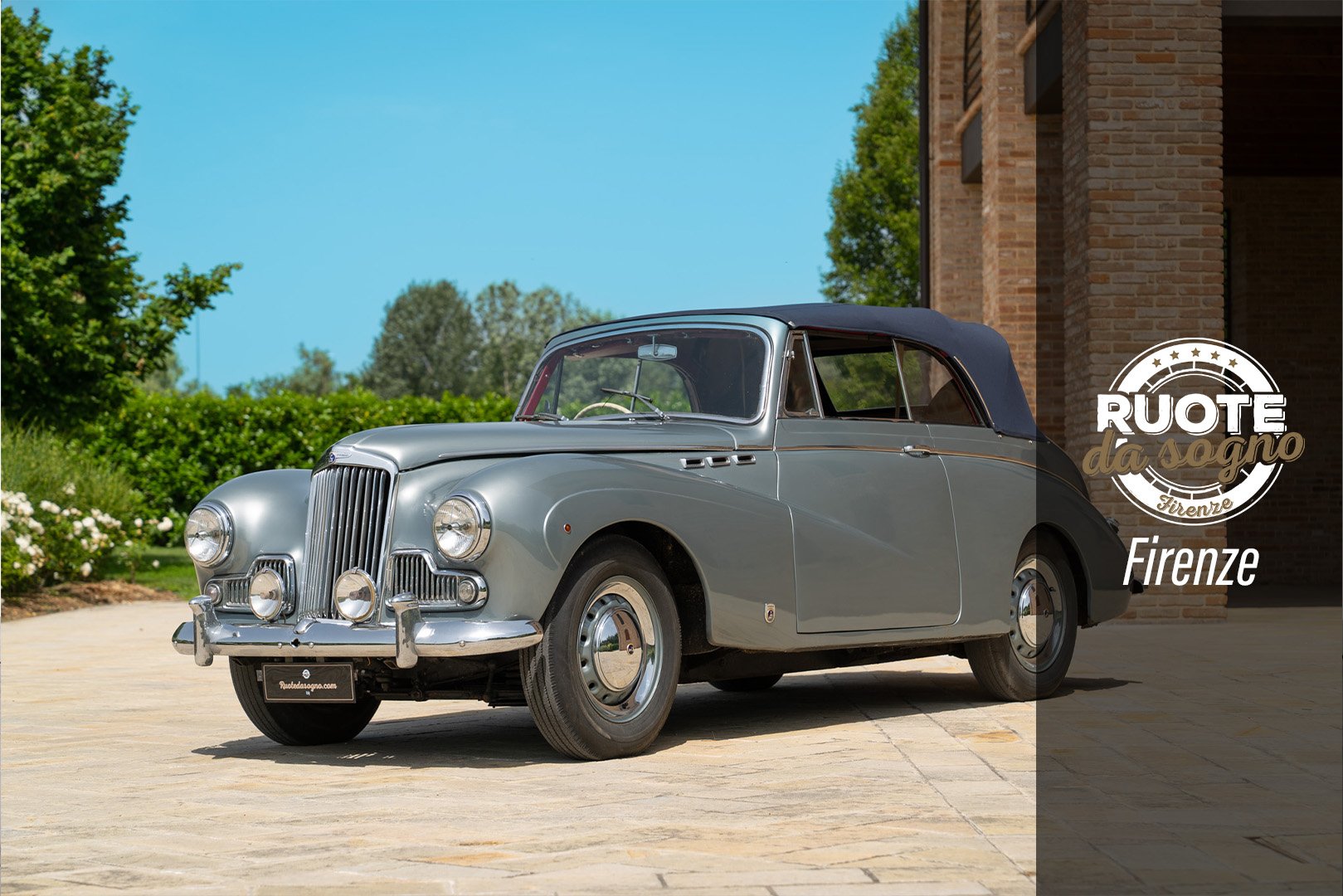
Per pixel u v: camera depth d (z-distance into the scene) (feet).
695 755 15.25
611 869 9.91
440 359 330.13
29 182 59.26
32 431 54.03
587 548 14.94
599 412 18.66
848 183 129.70
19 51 60.39
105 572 52.65
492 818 11.94
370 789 13.65
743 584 16.01
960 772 13.76
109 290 61.21
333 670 15.39
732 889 9.29
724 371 17.78
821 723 17.81
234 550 16.28
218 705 21.21
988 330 20.63
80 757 16.24
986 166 41.27
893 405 18.85
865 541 17.47
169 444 70.13
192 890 9.67
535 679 14.60
